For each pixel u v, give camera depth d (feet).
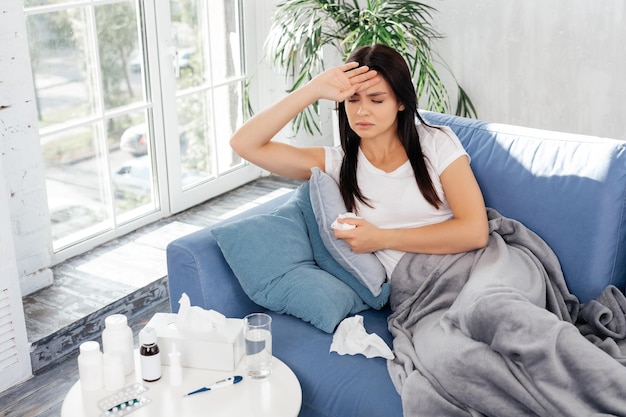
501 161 7.81
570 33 12.19
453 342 6.41
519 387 5.94
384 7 12.21
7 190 9.70
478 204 7.43
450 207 7.67
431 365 6.43
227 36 13.15
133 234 12.00
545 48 12.47
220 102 13.33
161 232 12.08
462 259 7.39
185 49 12.46
